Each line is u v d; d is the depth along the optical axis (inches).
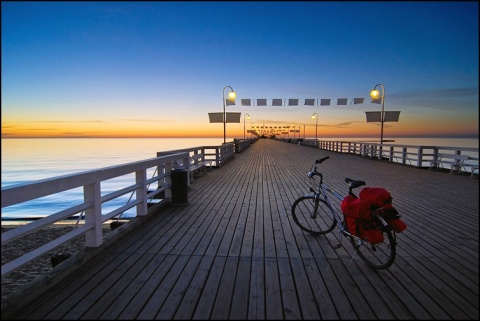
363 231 118.0
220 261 128.3
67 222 374.0
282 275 115.4
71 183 116.3
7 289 225.0
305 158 711.7
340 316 89.5
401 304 95.7
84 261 124.4
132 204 173.0
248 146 1344.7
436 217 201.3
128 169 166.9
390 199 117.0
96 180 134.3
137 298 98.2
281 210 217.3
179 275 115.0
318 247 145.1
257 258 131.7
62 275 110.3
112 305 94.1
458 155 415.8
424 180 368.5
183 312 90.9
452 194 280.1
